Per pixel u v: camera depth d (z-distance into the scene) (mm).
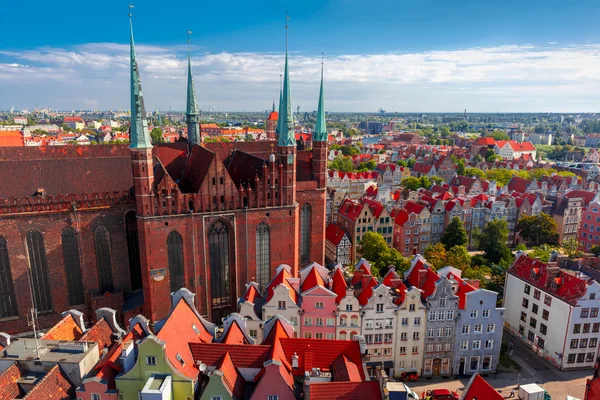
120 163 84750
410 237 135500
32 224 73562
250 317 69875
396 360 73312
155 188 75062
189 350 53156
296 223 84125
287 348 55219
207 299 80250
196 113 99438
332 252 131750
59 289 77438
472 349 74750
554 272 82125
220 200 78000
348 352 54594
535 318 83875
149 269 75125
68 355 50188
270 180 80688
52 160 80438
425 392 69875
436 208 140125
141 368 46875
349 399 46906
